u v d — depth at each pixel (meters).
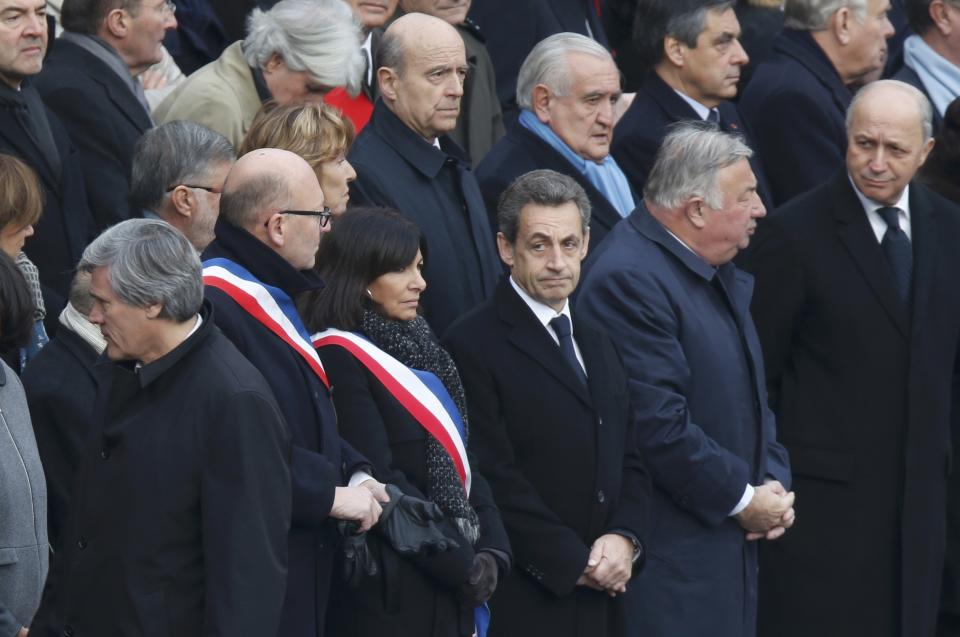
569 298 20.45
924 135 21.64
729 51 23.44
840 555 21.67
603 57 21.56
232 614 13.44
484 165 21.80
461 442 16.80
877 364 21.64
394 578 16.09
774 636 21.97
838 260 21.72
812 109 24.80
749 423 19.91
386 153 19.86
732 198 19.47
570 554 17.70
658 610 19.17
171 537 13.64
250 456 13.70
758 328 21.91
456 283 19.62
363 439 16.17
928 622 21.91
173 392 13.82
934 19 26.97
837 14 25.19
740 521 19.75
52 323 18.36
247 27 21.72
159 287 13.67
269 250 15.38
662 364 19.11
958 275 22.05
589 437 18.08
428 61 20.02
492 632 18.00
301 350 15.33
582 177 21.52
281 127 17.77
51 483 15.73
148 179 17.61
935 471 21.81
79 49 20.66
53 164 19.03
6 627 13.98
